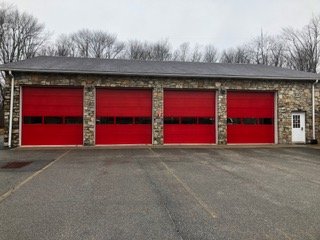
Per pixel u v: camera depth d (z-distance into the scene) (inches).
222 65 733.9
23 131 548.1
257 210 181.8
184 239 139.6
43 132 553.6
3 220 163.6
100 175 288.5
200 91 605.6
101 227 153.7
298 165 355.9
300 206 190.5
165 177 280.2
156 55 1605.6
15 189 231.9
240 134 613.6
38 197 209.2
